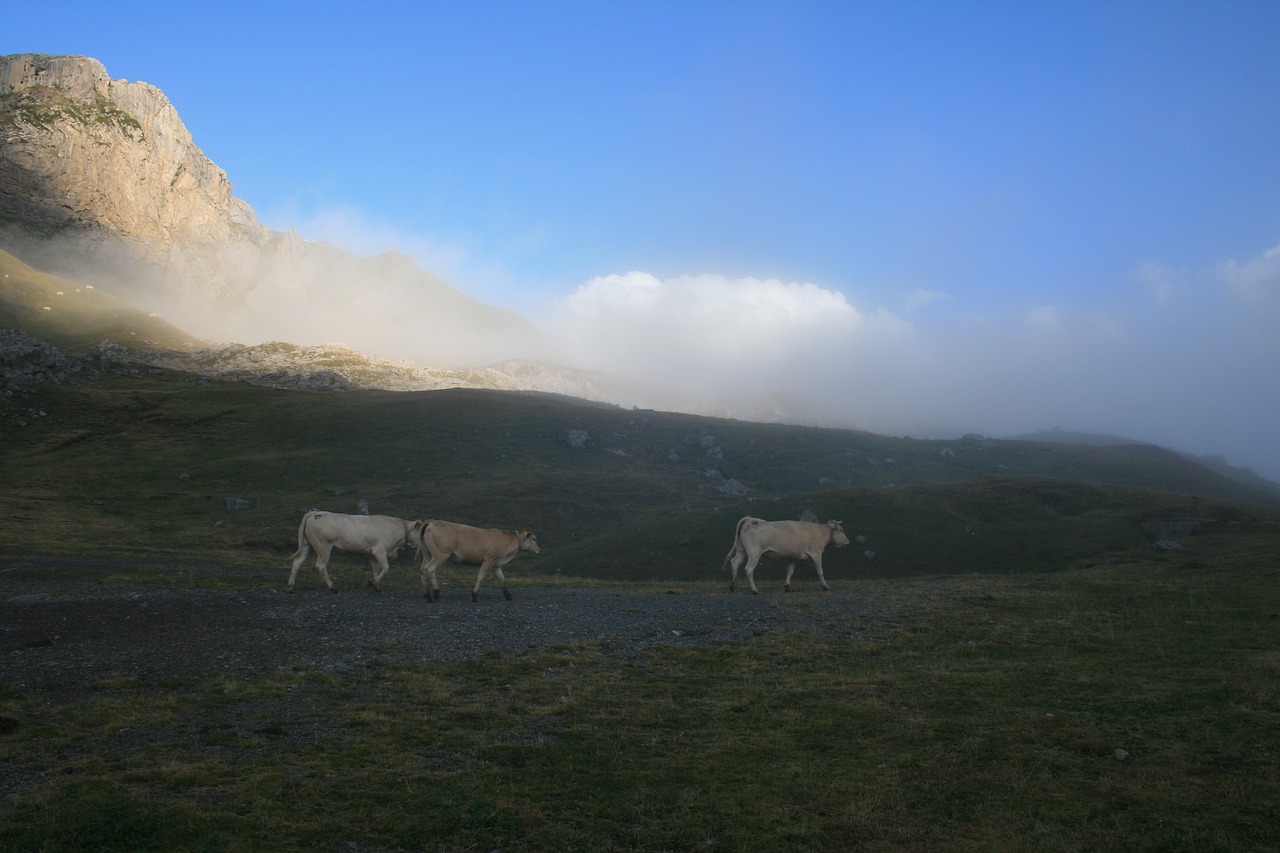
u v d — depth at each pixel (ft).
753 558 96.53
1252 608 82.84
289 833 31.19
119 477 304.50
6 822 30.73
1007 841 32.45
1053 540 236.43
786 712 49.55
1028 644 67.92
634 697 52.49
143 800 33.17
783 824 34.19
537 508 318.65
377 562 87.71
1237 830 33.22
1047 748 43.16
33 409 401.49
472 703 50.47
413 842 31.24
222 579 99.04
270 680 53.72
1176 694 51.85
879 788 37.88
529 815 33.83
